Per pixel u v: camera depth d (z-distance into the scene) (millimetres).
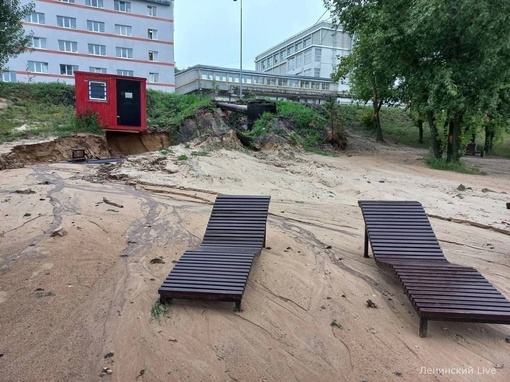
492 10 15094
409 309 4102
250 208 6156
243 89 37812
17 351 3080
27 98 20438
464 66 16609
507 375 3061
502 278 5074
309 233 6762
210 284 3973
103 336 3340
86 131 15148
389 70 18719
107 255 5207
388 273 5047
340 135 21469
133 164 12211
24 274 4477
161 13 41344
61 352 3092
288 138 18312
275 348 3285
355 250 5969
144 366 2973
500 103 17484
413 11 15906
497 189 12672
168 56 42281
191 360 3074
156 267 4895
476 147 30000
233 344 3311
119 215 7145
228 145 15680
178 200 8695
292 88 41125
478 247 6414
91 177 10695
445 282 4070
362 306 4109
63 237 5738
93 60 38219
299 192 10703
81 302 3910
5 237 5672
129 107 16047
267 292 4344
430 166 17453
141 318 3660
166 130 17656
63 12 36281
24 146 13055
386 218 5691
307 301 4164
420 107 18109
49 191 8742
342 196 10617
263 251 5691
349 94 37781
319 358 3172
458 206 9750
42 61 35688
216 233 5707
